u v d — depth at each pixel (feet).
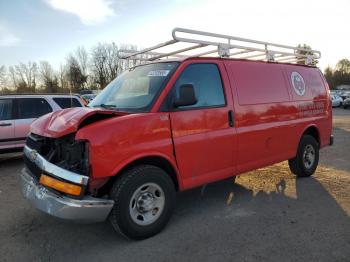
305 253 11.17
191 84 12.77
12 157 30.63
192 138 13.30
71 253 11.64
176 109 12.89
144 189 12.26
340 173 21.42
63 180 10.82
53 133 11.34
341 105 114.11
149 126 12.03
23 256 11.48
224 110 14.52
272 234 12.64
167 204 12.84
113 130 11.22
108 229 13.47
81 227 13.71
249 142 15.66
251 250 11.47
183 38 14.03
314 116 20.21
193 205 15.98
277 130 17.24
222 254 11.27
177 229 13.29
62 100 30.04
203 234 12.80
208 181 14.19
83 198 10.89
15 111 27.22
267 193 17.61
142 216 12.36
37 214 15.25
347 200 16.29
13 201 17.34
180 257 11.15
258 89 16.34
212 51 16.02
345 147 30.96
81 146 11.16
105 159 11.01
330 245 11.67
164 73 13.44
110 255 11.41
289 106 18.08
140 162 12.32
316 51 21.58
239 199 16.74
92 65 233.55
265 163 16.85
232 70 15.38
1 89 213.66
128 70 16.06
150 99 12.75
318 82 20.99
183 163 13.15
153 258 11.14
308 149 20.15
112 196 11.60
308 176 20.52
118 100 13.98
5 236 13.06
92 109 12.18
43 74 230.27
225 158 14.69
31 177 12.51
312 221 13.75
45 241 12.57
